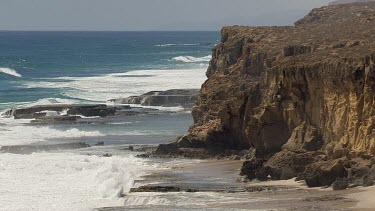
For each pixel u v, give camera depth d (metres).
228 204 47.41
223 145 70.25
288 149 59.00
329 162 52.19
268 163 56.47
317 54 63.06
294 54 71.75
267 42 84.88
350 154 52.59
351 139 54.19
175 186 54.31
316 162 53.94
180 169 62.84
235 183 55.56
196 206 47.34
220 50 99.38
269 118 62.59
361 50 60.31
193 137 71.06
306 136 59.12
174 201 49.28
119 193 52.97
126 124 95.50
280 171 55.53
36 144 79.44
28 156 71.00
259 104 67.12
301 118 60.50
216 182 56.25
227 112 69.00
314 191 50.06
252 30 96.81
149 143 80.44
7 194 54.62
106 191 53.69
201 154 69.38
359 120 54.00
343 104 55.62
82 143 79.06
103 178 58.34
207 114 73.69
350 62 55.44
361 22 90.44
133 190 53.88
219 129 70.38
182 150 70.25
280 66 61.62
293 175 55.06
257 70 77.62
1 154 72.56
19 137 85.75
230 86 75.25
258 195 49.97
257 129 63.09
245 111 67.69
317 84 58.56
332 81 56.47
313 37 80.94
